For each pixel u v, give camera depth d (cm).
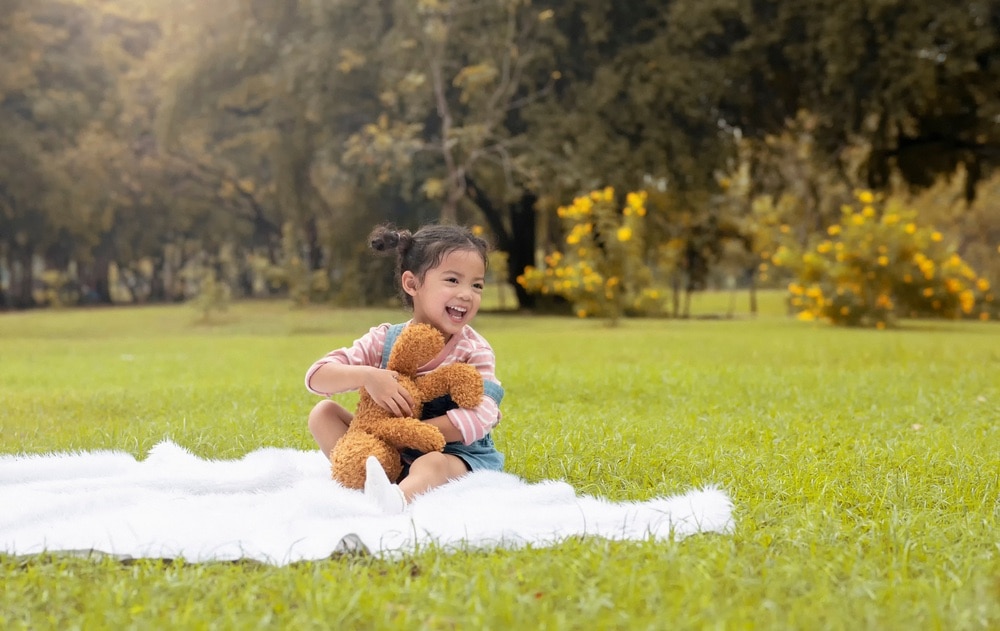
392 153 2333
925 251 2091
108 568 268
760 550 287
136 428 562
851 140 2342
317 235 3791
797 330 1862
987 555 284
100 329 2273
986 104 2080
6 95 3534
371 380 369
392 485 328
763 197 3017
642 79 2369
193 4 2725
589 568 263
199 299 2516
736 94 2352
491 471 364
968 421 599
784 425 562
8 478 395
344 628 221
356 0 2461
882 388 774
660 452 463
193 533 292
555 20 2442
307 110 2611
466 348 398
